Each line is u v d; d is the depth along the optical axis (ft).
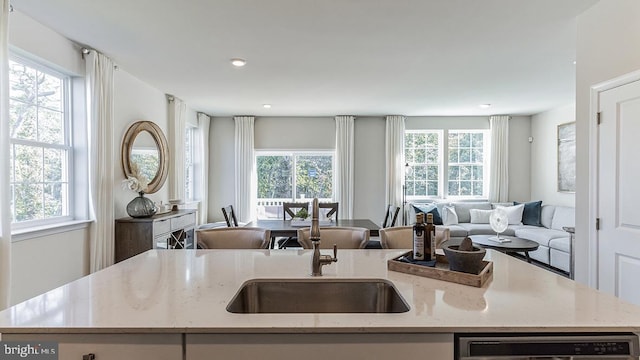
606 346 3.09
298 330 3.08
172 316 3.31
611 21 7.27
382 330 3.10
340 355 3.12
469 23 8.52
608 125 7.39
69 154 9.95
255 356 3.10
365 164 21.43
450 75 12.78
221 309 3.50
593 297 3.84
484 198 21.58
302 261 5.61
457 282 4.39
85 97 10.08
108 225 10.76
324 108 18.89
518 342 3.09
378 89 14.80
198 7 7.71
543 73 12.53
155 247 11.39
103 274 4.81
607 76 7.39
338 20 8.34
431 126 21.45
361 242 7.27
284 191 21.70
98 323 3.15
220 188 21.30
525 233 16.74
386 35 9.22
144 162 13.42
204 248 7.06
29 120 8.71
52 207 9.39
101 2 7.49
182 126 16.70
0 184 6.83
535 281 4.45
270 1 7.45
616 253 7.24
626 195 7.00
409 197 21.67
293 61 11.23
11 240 7.43
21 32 7.97
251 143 20.93
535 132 20.83
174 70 12.11
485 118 21.39
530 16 8.14
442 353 3.13
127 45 9.89
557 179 18.71
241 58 10.97
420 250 5.10
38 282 8.43
